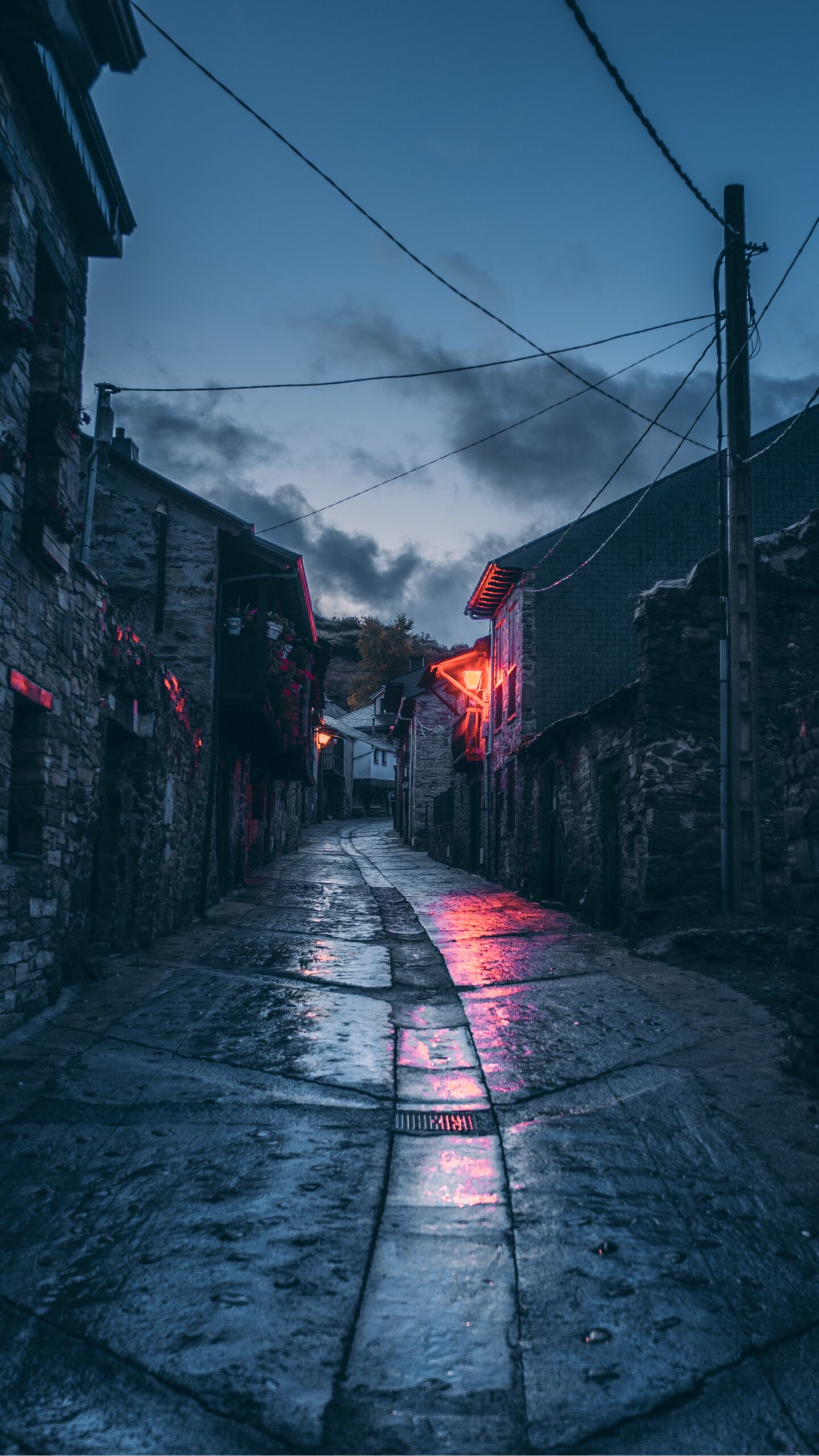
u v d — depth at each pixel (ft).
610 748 39.14
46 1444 7.82
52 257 22.31
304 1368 8.88
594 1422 8.21
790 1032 18.35
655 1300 10.18
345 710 237.25
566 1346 9.31
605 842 39.96
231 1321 9.61
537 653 57.31
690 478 59.36
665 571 58.44
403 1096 17.22
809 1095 16.48
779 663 35.17
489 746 69.82
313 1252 11.08
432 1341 9.37
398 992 26.61
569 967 30.04
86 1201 12.31
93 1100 16.12
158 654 44.47
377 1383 8.71
